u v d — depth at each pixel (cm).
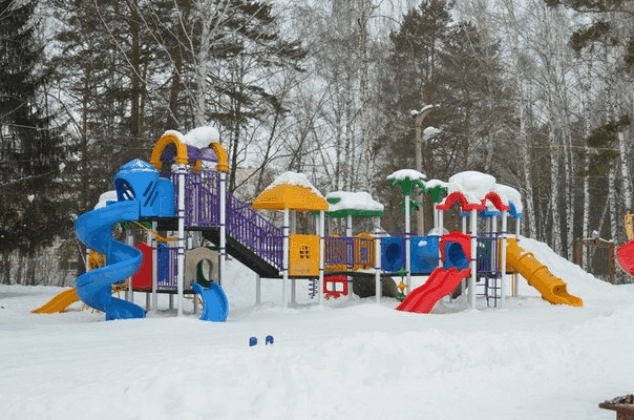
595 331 1448
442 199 2808
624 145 4025
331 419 787
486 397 905
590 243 4081
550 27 4366
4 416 786
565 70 4603
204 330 1653
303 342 1293
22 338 1505
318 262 2366
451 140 5088
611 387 977
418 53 4972
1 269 4991
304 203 2333
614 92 4422
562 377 1034
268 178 4703
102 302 2006
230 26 3444
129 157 3809
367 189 3086
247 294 2947
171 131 2092
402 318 1934
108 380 902
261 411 795
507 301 2608
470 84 4691
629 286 3481
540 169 5528
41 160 3434
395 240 2577
